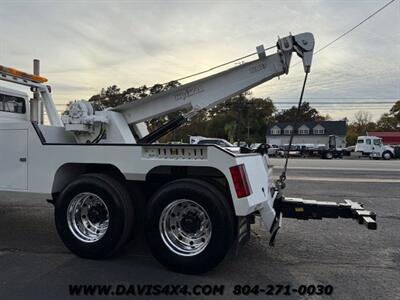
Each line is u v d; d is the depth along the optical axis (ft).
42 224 20.27
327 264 14.48
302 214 16.44
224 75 17.80
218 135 227.81
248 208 12.51
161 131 18.34
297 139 249.75
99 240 14.17
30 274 12.98
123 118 18.38
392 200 29.35
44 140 15.33
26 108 20.59
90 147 14.48
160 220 13.35
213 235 12.71
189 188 12.92
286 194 32.04
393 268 14.10
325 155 135.13
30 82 19.89
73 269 13.48
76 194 14.46
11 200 27.32
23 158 15.58
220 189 13.35
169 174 14.29
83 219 14.80
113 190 14.03
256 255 15.51
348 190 34.73
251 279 12.86
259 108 239.91
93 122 17.25
